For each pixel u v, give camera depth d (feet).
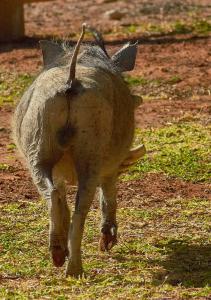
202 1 235.61
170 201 99.25
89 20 218.38
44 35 197.26
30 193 103.19
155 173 109.81
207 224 91.30
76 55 73.20
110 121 75.20
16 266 79.41
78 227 73.87
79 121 73.05
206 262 80.69
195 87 152.87
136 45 88.07
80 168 74.02
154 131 127.85
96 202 99.35
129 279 75.31
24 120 76.43
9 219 93.45
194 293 71.26
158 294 71.20
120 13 216.74
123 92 80.38
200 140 123.44
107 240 84.48
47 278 76.07
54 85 74.08
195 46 178.70
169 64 165.37
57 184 79.41
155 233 89.04
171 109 140.97
